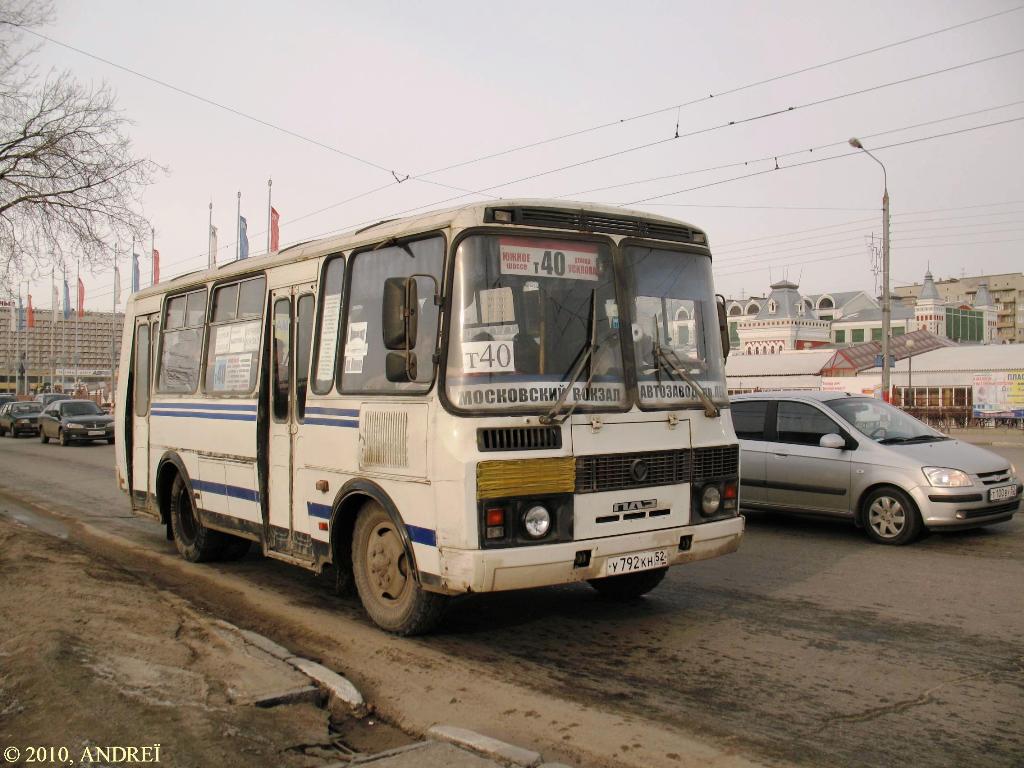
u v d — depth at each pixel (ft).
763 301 227.81
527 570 17.13
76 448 90.22
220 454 26.55
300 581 26.76
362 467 19.97
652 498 19.01
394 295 17.51
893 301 225.97
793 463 33.53
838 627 20.62
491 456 17.03
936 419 118.11
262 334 24.70
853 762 13.24
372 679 17.35
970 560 27.73
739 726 14.70
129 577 25.27
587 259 19.08
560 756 13.64
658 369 19.61
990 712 15.24
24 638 17.54
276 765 12.98
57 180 55.31
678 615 21.86
